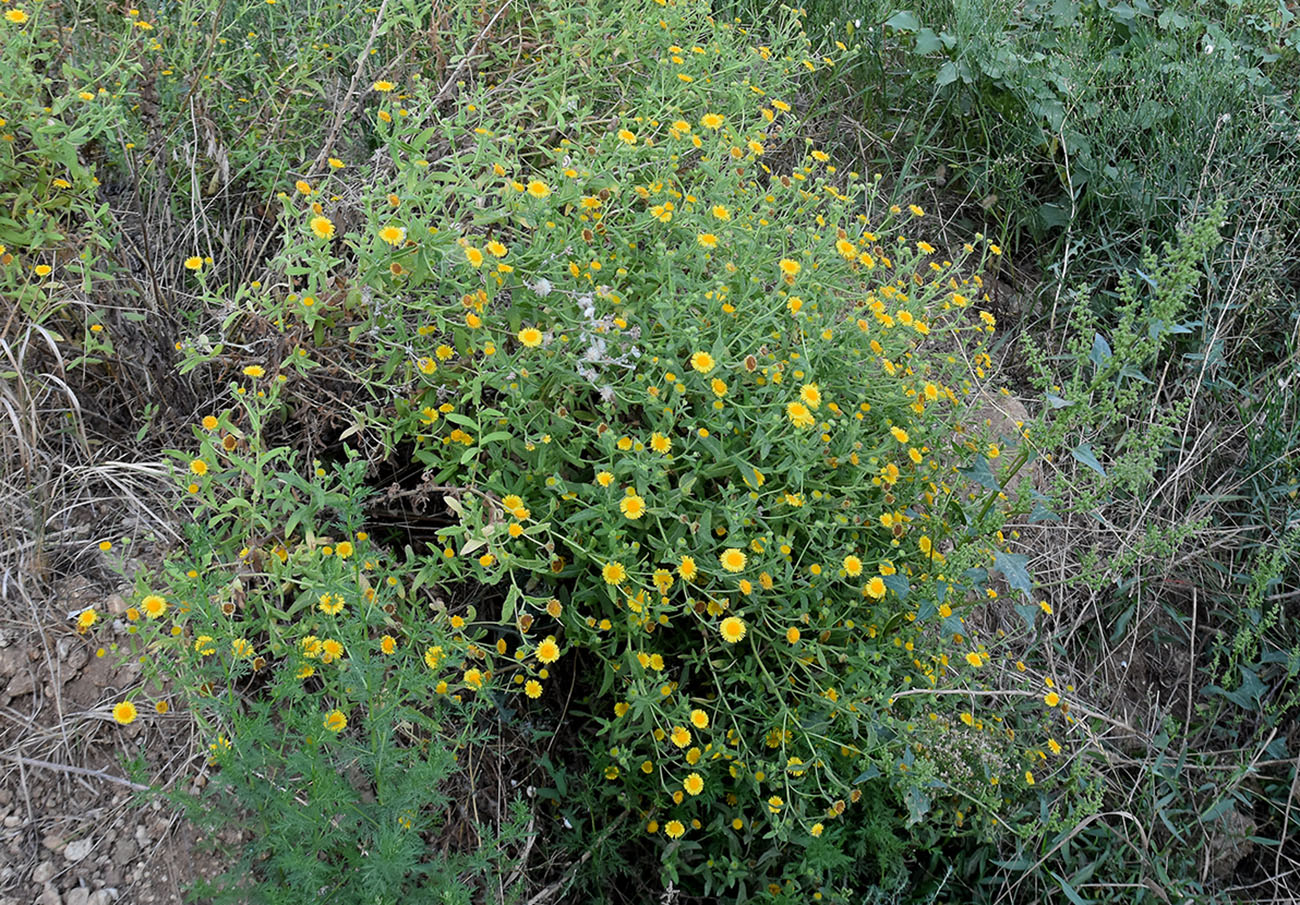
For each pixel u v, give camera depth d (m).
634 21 3.24
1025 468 3.64
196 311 2.72
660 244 2.52
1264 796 3.21
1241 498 3.69
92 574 2.33
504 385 2.35
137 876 2.07
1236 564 3.71
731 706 2.59
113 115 2.52
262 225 3.04
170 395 2.68
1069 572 3.62
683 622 2.61
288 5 3.34
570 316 2.46
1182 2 4.83
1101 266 4.23
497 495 2.43
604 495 2.36
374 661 2.10
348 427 2.69
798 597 2.53
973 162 4.41
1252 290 4.07
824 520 2.55
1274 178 4.17
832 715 2.49
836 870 2.59
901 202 4.31
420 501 2.54
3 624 2.21
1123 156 4.40
